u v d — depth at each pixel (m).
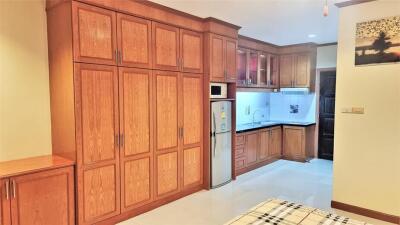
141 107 3.37
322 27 4.53
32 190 2.49
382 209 3.19
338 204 3.52
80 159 2.80
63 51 2.82
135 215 3.36
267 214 2.06
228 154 4.65
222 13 3.79
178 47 3.80
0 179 2.30
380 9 3.09
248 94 6.27
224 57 4.42
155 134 3.56
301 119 6.59
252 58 5.64
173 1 3.31
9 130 2.82
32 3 2.93
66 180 2.72
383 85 3.12
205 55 4.18
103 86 2.97
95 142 2.92
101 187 2.99
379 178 3.20
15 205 2.39
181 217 3.33
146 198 3.48
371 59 3.18
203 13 3.81
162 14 3.54
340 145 3.46
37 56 2.99
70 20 2.69
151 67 3.46
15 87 2.85
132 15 3.21
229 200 3.88
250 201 3.84
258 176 5.02
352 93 3.34
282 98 6.86
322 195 4.03
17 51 2.85
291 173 5.20
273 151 6.05
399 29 2.98
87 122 2.85
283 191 4.22
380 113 3.15
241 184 4.57
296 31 4.81
